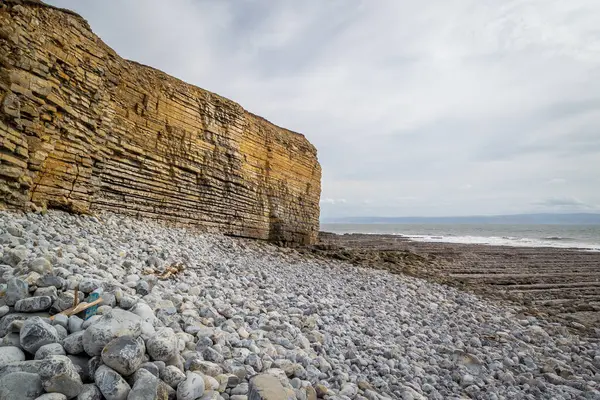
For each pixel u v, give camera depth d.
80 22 13.82
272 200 25.94
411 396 5.79
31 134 11.54
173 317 5.81
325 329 8.23
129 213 16.70
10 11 11.08
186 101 20.09
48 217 11.29
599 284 23.88
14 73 10.95
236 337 5.93
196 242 16.75
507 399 6.70
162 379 3.79
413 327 10.55
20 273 5.26
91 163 14.24
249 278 11.88
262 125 25.98
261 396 3.80
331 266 20.89
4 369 3.22
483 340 10.41
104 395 3.31
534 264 33.03
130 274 7.88
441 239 80.38
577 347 10.90
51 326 3.85
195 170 20.12
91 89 14.20
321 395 5.05
